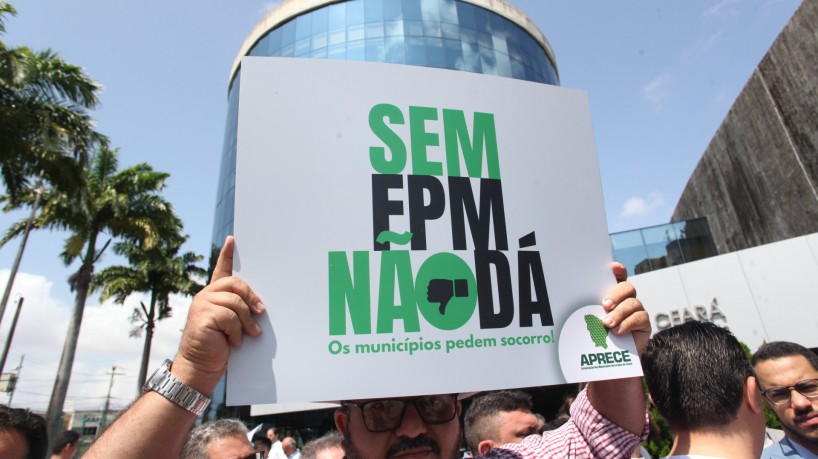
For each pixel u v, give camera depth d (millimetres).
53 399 12094
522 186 1348
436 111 1348
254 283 1089
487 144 1360
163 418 945
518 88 1453
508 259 1260
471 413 2617
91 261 13781
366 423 1196
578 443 1416
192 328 994
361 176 1231
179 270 20188
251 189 1153
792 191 13719
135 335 19656
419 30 20219
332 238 1162
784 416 2143
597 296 1297
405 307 1148
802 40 12688
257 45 22500
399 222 1216
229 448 2332
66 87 9258
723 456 1223
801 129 13047
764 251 10555
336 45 20078
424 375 1103
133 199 15078
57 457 3928
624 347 1264
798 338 9766
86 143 9734
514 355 1176
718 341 1325
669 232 13539
